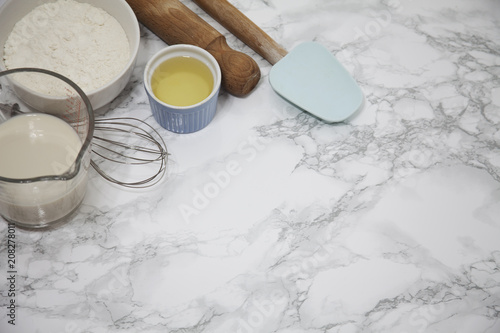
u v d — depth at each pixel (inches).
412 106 37.7
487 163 36.5
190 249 32.9
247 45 38.4
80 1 36.1
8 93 31.1
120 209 33.6
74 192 30.8
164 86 34.7
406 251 33.8
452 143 36.9
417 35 39.8
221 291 32.1
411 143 36.7
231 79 35.0
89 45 34.9
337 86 36.6
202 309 31.7
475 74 38.9
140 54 38.0
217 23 39.0
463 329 32.4
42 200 29.5
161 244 32.9
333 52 38.9
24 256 32.1
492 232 34.7
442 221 34.7
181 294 31.9
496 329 32.5
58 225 33.0
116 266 32.3
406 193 35.2
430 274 33.4
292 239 33.6
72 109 31.0
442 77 38.7
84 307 31.2
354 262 33.3
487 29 40.4
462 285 33.3
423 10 40.6
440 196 35.3
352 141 36.4
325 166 35.6
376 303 32.5
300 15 39.8
